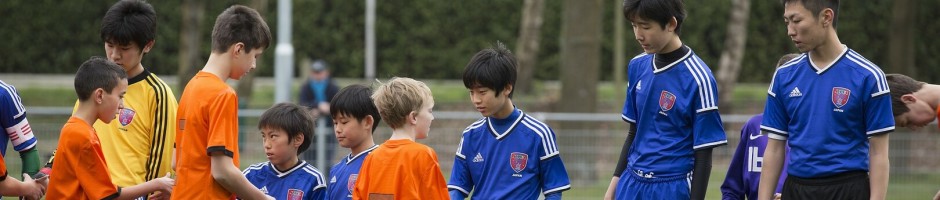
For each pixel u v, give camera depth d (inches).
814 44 564.4
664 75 613.0
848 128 568.1
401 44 2714.1
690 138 614.5
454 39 2726.4
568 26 1784.0
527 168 653.3
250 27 605.6
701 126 602.2
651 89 619.5
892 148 1307.8
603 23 2743.6
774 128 599.2
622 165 657.0
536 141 652.7
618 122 1451.8
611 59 2765.7
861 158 571.8
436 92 2369.6
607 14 2736.2
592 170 1378.0
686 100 605.0
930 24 2755.9
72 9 2620.6
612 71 2783.0
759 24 2731.3
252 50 607.5
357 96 660.1
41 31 2628.0
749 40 2733.8
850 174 570.6
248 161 1296.8
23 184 654.5
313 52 2691.9
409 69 2733.8
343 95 661.9
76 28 2635.3
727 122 1435.8
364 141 668.1
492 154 659.4
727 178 692.1
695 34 2677.2
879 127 560.7
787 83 587.8
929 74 2778.1
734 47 2223.2
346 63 2704.2
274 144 685.3
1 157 641.0
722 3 2664.9
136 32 663.1
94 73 627.8
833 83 568.1
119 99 634.8
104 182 627.2
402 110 595.2
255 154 1314.0
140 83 681.6
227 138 587.8
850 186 569.3
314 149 1273.4
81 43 2640.3
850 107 563.8
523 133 654.5
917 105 612.4
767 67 2751.0
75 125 625.6
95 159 625.6
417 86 608.4
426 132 615.5
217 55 604.7
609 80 2792.8
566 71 1785.2
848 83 564.4
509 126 656.4
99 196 624.4
